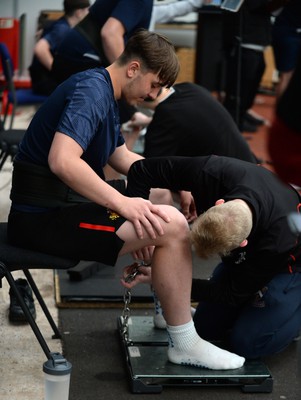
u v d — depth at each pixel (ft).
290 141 5.32
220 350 9.56
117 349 10.48
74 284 12.30
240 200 8.78
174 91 12.68
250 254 9.12
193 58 30.96
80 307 11.76
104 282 12.48
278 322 9.82
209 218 8.48
